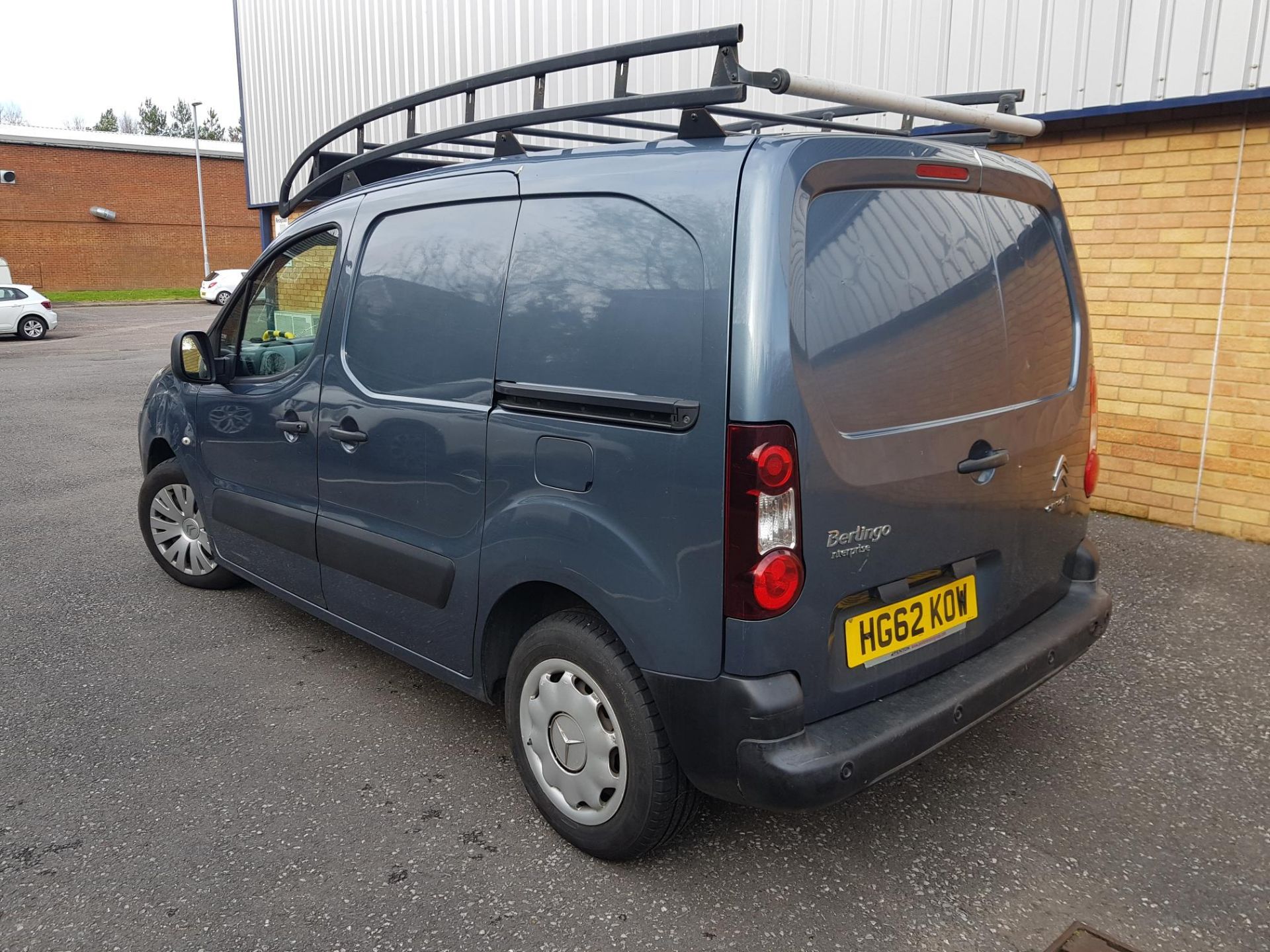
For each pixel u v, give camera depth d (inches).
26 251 1453.0
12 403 466.0
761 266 80.1
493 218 107.0
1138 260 216.8
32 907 95.9
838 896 96.7
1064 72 214.5
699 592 84.4
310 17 494.9
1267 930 91.3
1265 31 185.8
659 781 92.6
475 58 386.9
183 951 89.7
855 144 88.1
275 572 153.2
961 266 97.5
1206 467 213.8
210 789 117.7
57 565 206.5
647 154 91.8
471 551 108.8
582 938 90.9
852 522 85.9
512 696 107.6
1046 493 109.3
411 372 116.5
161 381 184.9
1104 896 96.3
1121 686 142.7
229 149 1612.9
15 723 135.0
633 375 89.0
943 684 95.5
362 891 98.3
